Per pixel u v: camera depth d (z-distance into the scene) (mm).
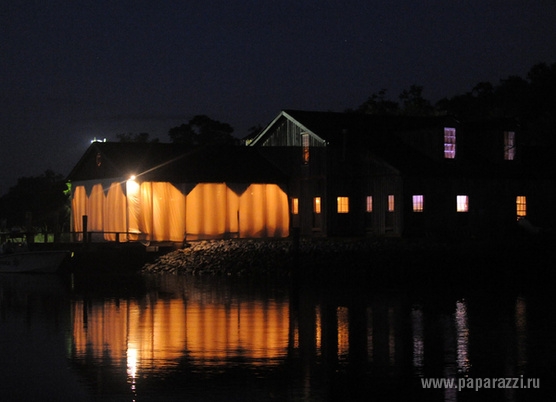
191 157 45750
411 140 46156
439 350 17828
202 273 36750
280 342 18859
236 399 13992
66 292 30328
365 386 14875
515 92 69875
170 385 14883
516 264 33750
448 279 31781
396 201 42531
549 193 46781
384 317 22453
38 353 17859
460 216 43781
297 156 46969
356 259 34562
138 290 30562
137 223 42250
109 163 44000
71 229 48812
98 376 15602
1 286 33031
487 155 46688
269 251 37469
